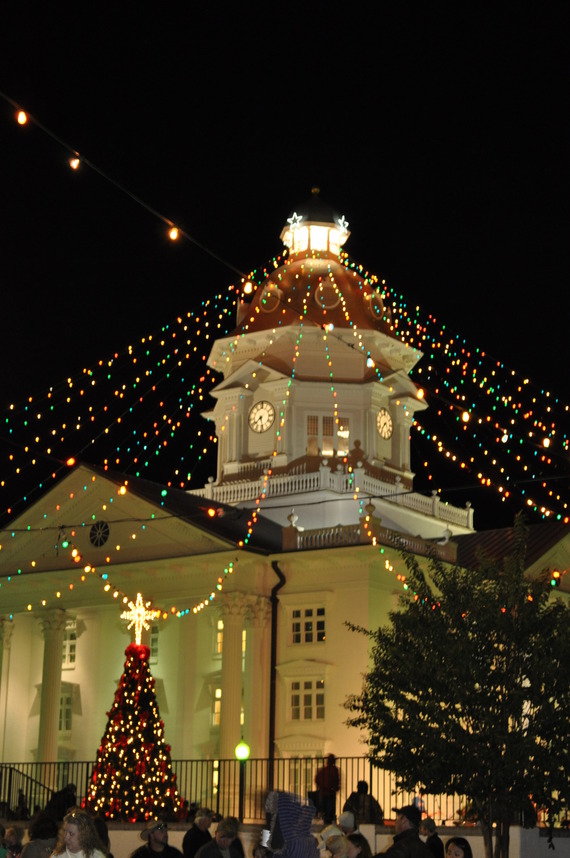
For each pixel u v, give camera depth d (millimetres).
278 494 52688
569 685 24891
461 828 26328
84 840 13297
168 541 47219
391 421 55875
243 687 45312
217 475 56688
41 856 16594
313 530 45562
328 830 17016
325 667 44031
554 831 26125
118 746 34219
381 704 26094
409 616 26281
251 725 44625
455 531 56625
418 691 25875
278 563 46062
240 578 45719
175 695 46938
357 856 15688
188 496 52531
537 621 25484
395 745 25719
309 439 53844
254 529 49344
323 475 51812
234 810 42031
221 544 45688
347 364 55000
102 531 48938
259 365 54781
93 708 48719
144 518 47781
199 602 46656
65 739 48938
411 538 45688
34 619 51625
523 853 25141
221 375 61156
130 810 33344
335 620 44469
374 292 56562
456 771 24703
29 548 50344
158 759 34281
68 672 49719
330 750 43156
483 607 25578
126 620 48406
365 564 44375
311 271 56531
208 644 46938
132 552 48000
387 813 39906
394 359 56500
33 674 51000
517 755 24188
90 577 48812
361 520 44531
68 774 45250
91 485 48875
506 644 25375
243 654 45781
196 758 45750
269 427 54656
